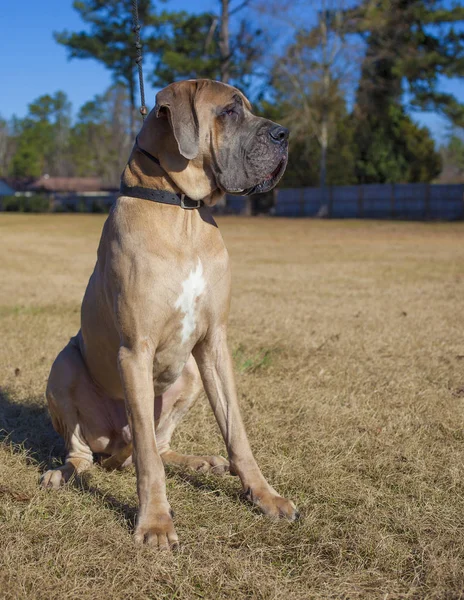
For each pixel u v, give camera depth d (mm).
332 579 2379
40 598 2240
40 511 2848
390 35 35969
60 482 3205
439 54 34906
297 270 12320
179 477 3314
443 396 4559
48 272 11844
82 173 92500
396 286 10023
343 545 2615
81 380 3408
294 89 36562
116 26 38062
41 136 93750
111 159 90250
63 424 3492
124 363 2854
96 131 92062
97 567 2412
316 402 4391
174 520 2812
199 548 2562
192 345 3068
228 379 3084
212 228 3057
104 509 2881
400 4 35469
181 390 3422
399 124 42031
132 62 39500
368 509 2918
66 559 2434
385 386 4812
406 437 3824
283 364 5379
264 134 3023
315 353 5746
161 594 2291
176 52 38438
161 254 2855
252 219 34344
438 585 2334
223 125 2994
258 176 3018
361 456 3559
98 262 3166
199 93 2975
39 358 5508
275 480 3242
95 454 3619
